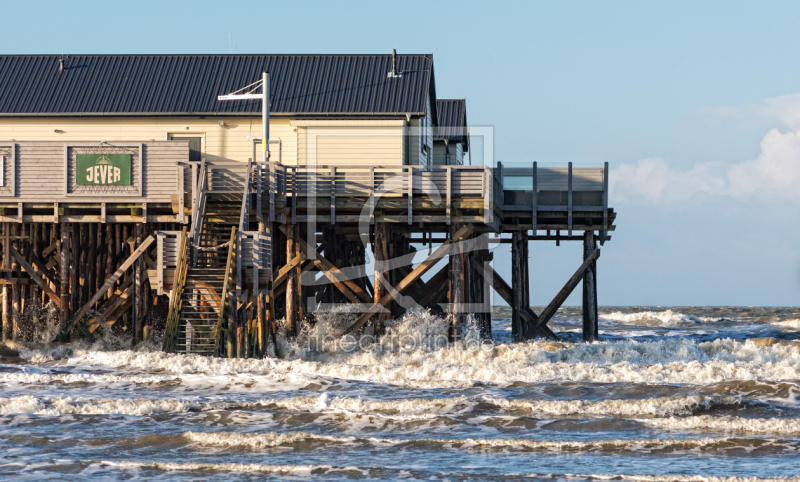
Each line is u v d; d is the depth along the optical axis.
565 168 99.31
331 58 102.75
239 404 60.38
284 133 95.75
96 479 43.62
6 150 87.06
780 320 184.88
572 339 113.56
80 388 66.94
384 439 51.09
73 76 100.88
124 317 98.62
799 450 47.78
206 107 95.62
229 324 77.81
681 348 86.31
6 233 92.06
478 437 51.66
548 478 43.31
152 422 55.78
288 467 45.25
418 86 97.00
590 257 101.56
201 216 83.00
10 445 50.03
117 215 88.50
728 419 54.03
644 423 54.44
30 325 96.94
